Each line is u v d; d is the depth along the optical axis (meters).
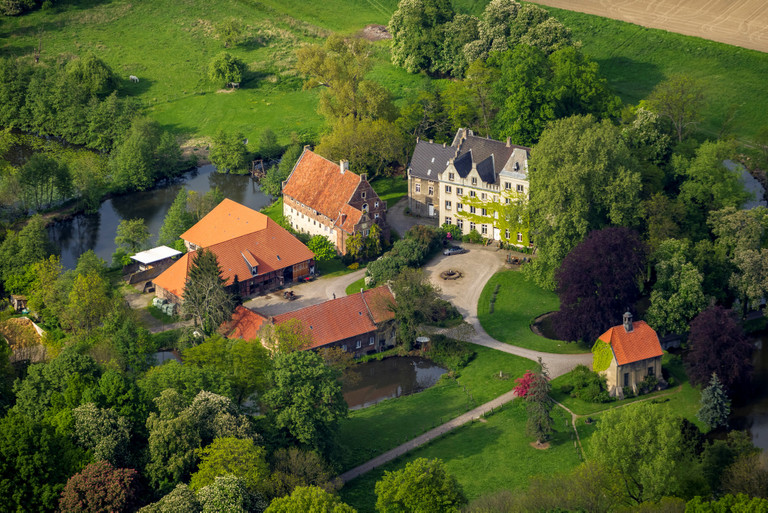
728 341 142.50
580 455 131.88
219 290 159.75
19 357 148.75
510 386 149.50
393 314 163.75
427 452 134.75
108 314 155.75
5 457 112.19
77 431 117.75
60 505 109.44
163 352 161.25
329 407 128.50
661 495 115.88
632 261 156.38
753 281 162.75
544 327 167.00
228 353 138.50
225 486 107.81
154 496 116.19
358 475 129.62
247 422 123.00
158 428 117.81
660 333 157.75
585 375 147.12
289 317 157.62
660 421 120.44
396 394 152.38
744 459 118.62
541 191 171.12
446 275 181.88
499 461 131.62
